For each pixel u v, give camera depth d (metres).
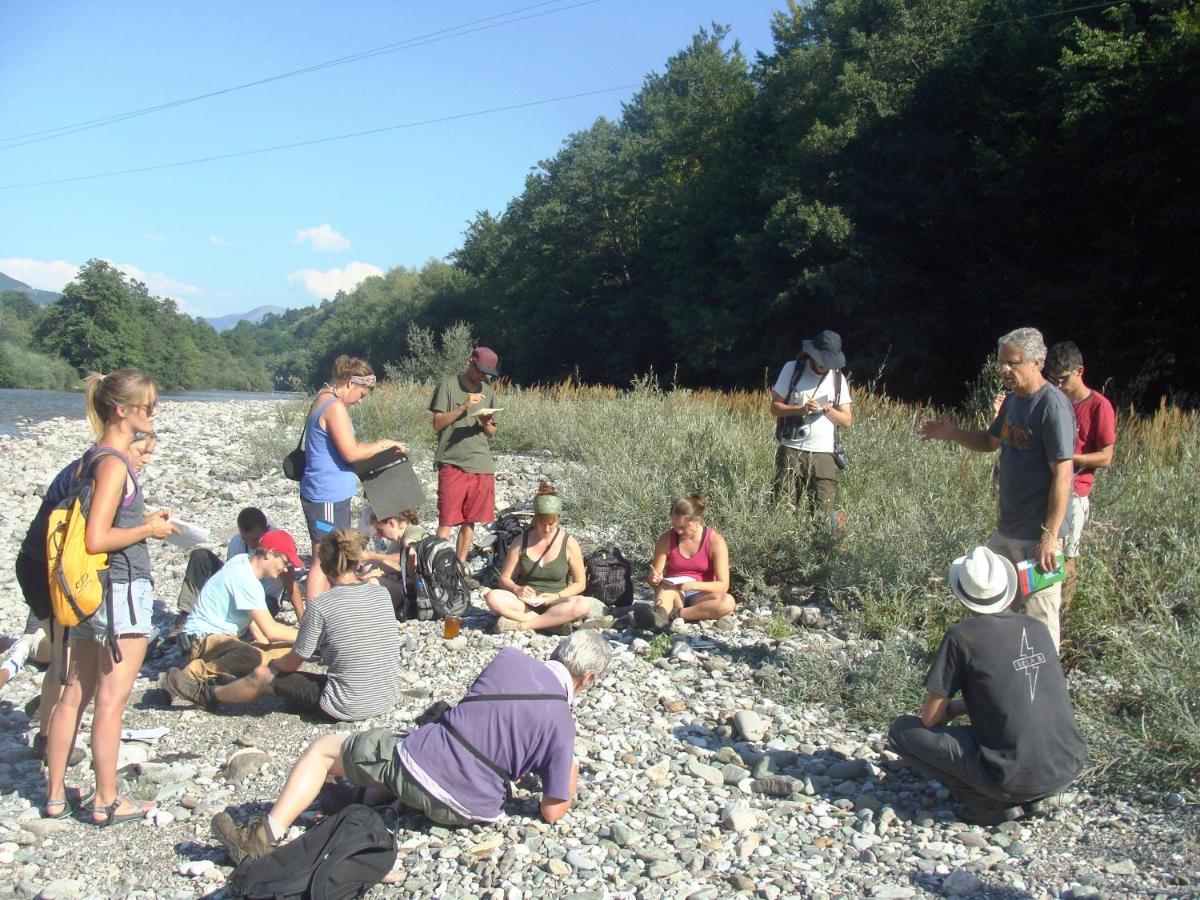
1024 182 28.77
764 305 37.94
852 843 4.07
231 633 5.79
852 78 35.84
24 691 6.08
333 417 6.29
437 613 7.17
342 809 4.08
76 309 102.00
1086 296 26.61
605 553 7.54
